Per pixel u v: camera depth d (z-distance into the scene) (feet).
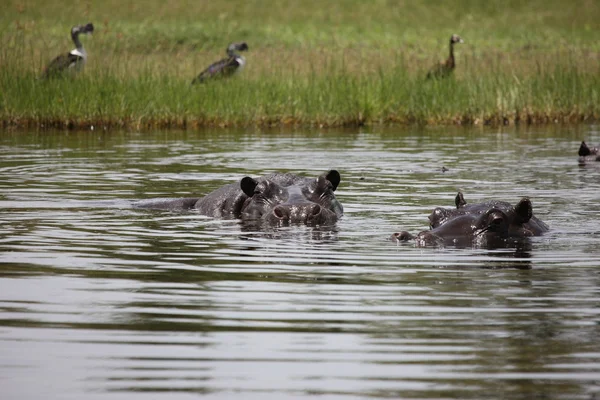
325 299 83.87
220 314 78.38
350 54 436.76
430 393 60.23
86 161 205.87
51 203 147.74
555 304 82.38
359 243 113.80
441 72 338.95
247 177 139.33
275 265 99.45
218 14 591.78
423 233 113.60
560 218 132.87
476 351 68.54
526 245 111.55
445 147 238.89
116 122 292.81
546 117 320.91
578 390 60.59
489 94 323.16
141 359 66.59
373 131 289.33
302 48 477.77
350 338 71.67
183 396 59.62
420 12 632.79
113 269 96.84
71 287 88.07
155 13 570.05
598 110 324.80
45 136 263.49
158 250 108.47
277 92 312.09
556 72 334.44
